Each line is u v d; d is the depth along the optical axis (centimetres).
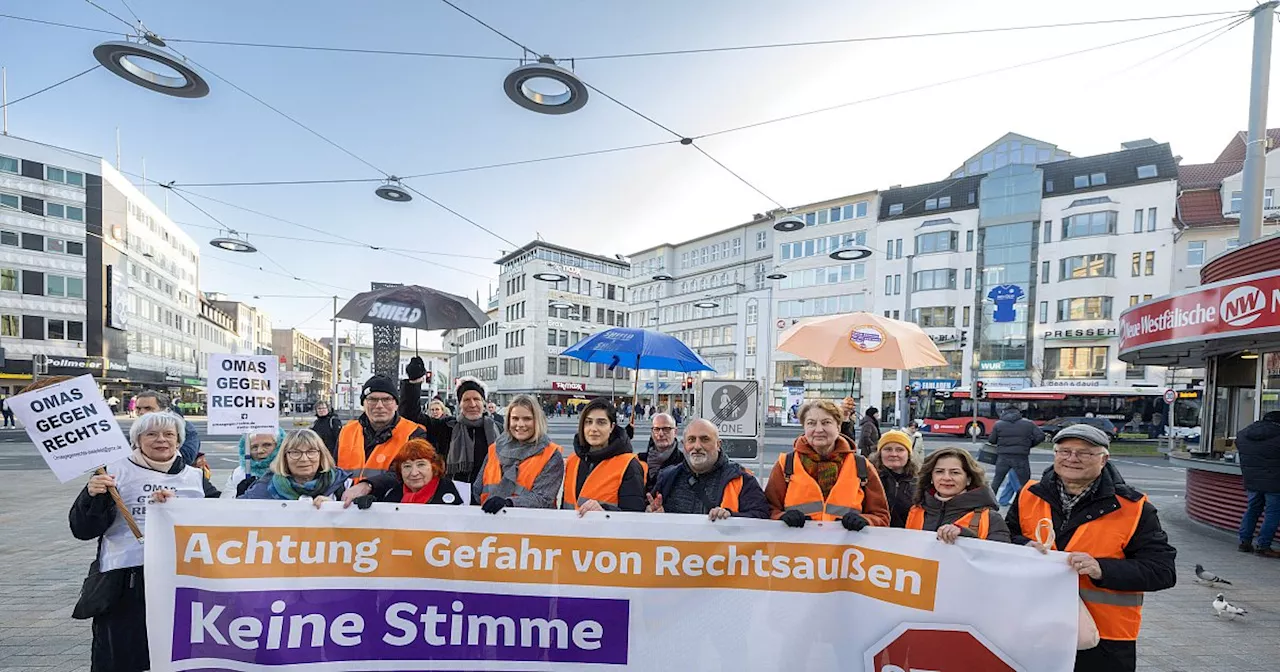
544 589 290
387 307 691
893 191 4456
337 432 582
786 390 4562
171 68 670
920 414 3086
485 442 439
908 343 445
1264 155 836
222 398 505
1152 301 834
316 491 345
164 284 4859
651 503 354
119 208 4075
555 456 355
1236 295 673
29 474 1217
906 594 279
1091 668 270
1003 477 966
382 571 289
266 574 286
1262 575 605
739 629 288
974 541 273
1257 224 841
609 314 6228
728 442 681
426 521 291
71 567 571
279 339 11194
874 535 286
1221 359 904
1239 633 461
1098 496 271
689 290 5741
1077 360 3678
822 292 4641
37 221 3616
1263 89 827
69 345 3719
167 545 283
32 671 364
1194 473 867
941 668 274
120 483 296
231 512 288
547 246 5747
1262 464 673
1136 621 267
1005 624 266
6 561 593
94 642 292
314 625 285
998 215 3975
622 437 350
